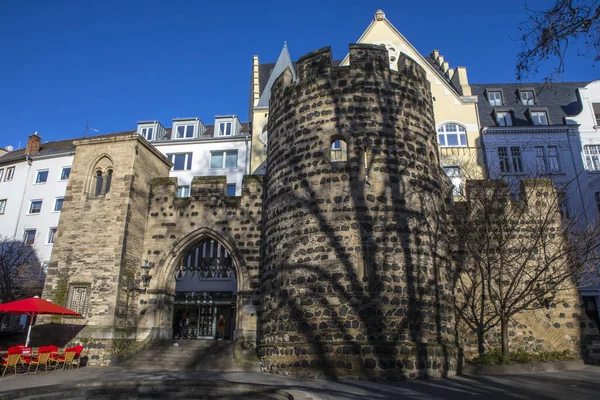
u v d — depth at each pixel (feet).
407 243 54.19
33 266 124.77
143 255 77.61
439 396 36.60
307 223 56.24
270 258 61.46
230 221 77.10
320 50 63.16
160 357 65.62
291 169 60.64
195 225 77.87
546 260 61.72
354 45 62.18
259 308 71.00
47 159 140.46
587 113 116.57
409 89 62.13
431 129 63.46
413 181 57.67
